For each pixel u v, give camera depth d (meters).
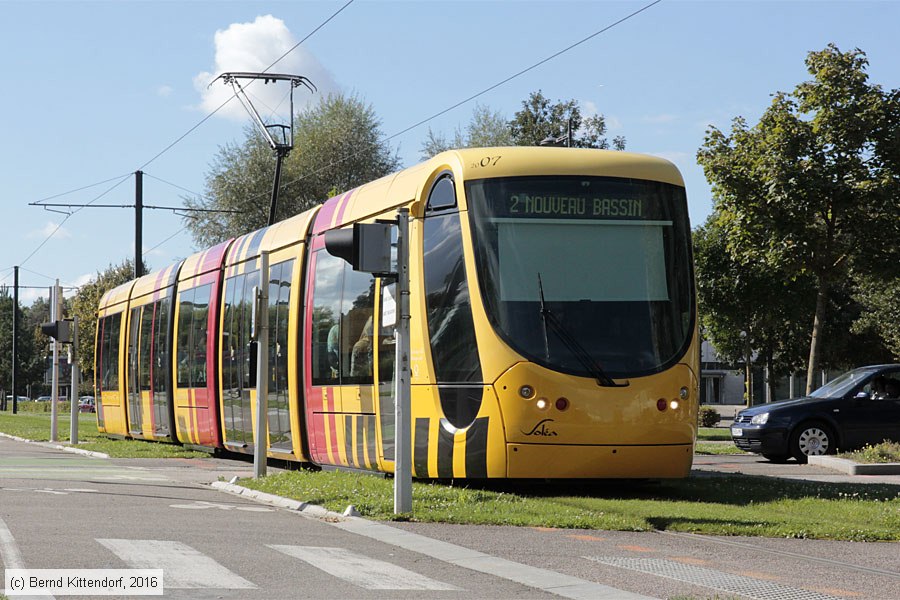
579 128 62.44
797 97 25.03
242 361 20.83
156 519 11.27
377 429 15.12
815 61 24.78
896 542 10.56
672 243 14.00
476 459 13.25
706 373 87.88
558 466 13.09
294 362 17.98
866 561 9.38
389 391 14.78
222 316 22.36
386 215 15.17
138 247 42.22
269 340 19.31
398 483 11.67
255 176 60.03
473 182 13.70
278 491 13.86
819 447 21.59
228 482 15.65
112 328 32.50
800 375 57.47
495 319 13.23
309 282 17.78
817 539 10.57
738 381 87.81
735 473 17.38
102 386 33.41
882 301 42.66
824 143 24.62
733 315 38.47
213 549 9.14
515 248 13.48
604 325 13.41
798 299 37.97
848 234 24.94
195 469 19.48
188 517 11.55
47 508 12.16
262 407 15.95
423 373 13.91
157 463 21.17
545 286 13.40
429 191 14.31
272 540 9.84
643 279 13.72
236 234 59.53
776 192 24.44
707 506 12.33
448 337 13.67
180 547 9.18
